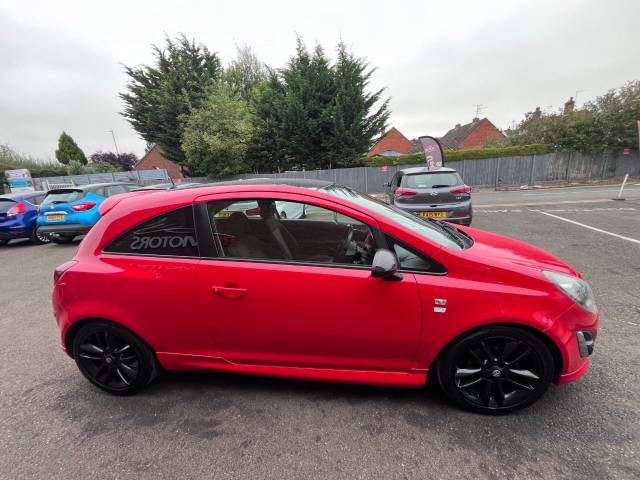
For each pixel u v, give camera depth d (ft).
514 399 6.61
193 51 71.41
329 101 62.18
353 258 6.77
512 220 26.71
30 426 6.98
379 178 65.57
